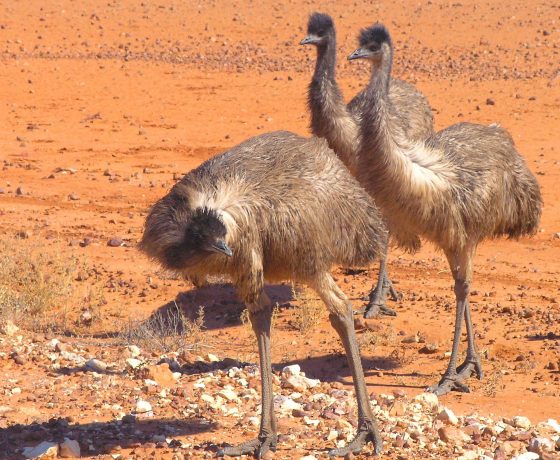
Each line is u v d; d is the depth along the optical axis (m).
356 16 76.06
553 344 22.66
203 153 43.69
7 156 42.16
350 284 27.64
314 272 15.37
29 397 17.77
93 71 60.38
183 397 18.12
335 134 25.52
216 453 15.23
